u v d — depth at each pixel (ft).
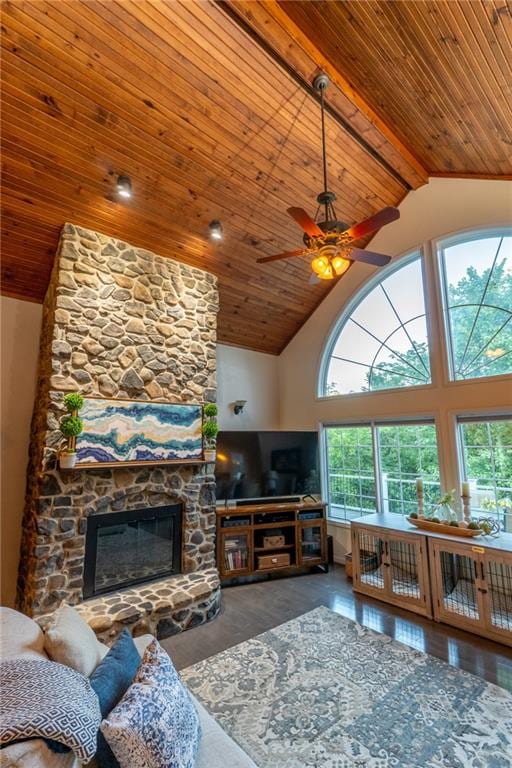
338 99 10.89
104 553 11.40
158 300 13.29
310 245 9.13
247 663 9.09
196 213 13.03
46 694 3.55
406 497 15.15
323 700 7.75
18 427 12.67
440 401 14.05
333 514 17.79
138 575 12.01
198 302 14.40
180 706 4.61
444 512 12.20
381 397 16.10
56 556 10.29
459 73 8.49
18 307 13.10
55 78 8.96
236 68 9.76
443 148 12.33
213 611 11.53
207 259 14.79
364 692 7.97
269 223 14.38
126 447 11.70
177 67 9.41
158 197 12.08
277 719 7.25
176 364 13.46
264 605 12.33
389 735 6.82
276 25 9.00
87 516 10.91
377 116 11.72
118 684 4.71
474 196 13.62
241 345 19.90
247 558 14.56
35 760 3.04
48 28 8.23
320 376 19.01
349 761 6.31
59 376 10.84
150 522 12.47
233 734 6.89
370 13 7.93
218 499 15.30
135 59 9.05
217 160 11.75
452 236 14.15
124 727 3.88
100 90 9.38
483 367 13.28
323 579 14.62
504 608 10.13
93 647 5.39
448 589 11.23
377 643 9.86
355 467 17.13
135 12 8.33
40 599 9.89
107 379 11.73
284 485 16.43
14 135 9.58
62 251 11.34
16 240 11.64
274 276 16.84
